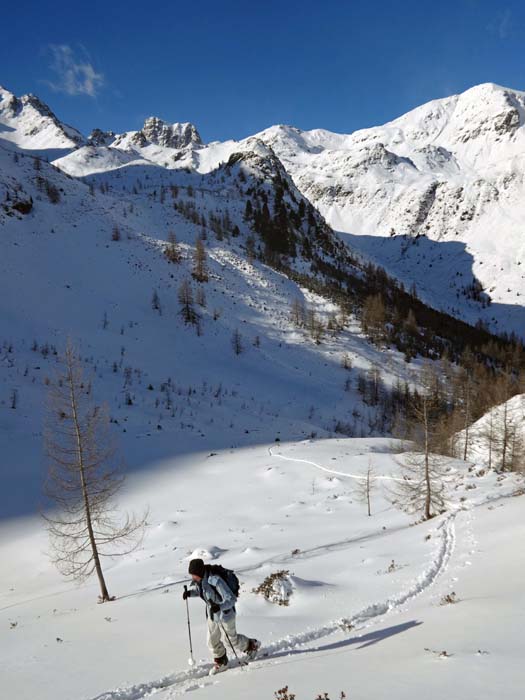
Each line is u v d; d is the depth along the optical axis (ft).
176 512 106.32
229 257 494.18
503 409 153.79
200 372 295.69
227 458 148.97
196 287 403.54
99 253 395.55
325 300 481.46
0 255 333.01
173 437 172.86
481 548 46.85
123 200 573.74
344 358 368.27
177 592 48.80
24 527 100.78
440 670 18.07
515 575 33.65
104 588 59.36
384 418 301.43
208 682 23.22
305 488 119.03
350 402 314.55
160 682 23.90
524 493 82.43
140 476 131.95
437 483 108.47
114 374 246.27
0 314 276.21
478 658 18.65
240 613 36.73
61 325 292.20
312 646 26.81
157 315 348.38
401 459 134.31
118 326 318.24
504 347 599.98
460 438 170.40
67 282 343.26
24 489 118.42
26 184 442.91
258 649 26.30
